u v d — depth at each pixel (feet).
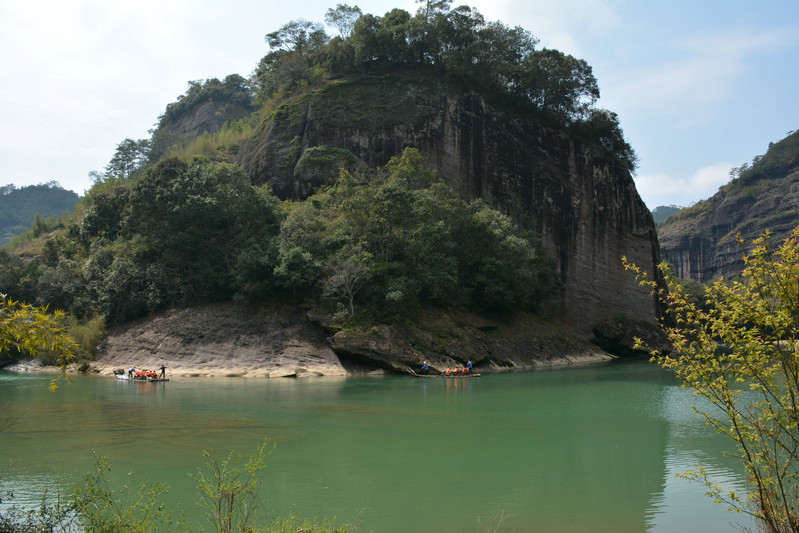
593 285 258.78
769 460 26.78
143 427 74.18
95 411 86.89
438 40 258.78
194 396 105.29
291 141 237.04
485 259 187.83
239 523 36.35
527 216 252.83
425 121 243.60
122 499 43.06
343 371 145.28
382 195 171.83
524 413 87.40
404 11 270.46
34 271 197.06
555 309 239.50
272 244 165.68
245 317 158.51
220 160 281.54
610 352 233.14
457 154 245.65
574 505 43.83
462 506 43.39
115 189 207.00
